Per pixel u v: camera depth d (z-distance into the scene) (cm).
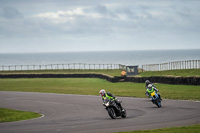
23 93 8494
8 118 4428
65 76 15738
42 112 4900
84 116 4122
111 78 11588
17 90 9650
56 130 3080
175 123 3114
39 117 4344
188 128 2712
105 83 11288
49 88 9962
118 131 2825
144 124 3152
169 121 3269
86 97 6762
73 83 12062
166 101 5244
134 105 5006
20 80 15112
